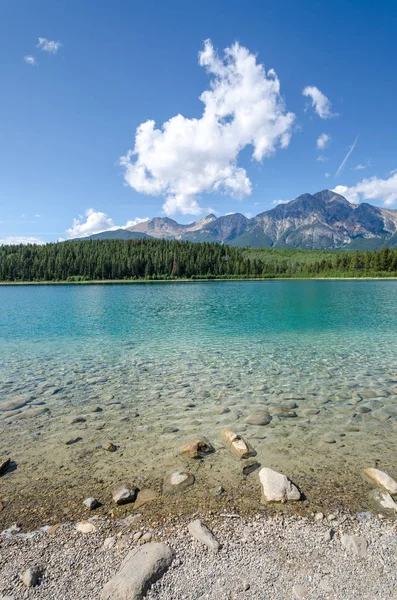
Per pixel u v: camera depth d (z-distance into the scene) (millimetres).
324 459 7477
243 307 44625
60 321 33438
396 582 4297
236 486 6441
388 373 14312
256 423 9516
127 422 9664
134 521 5480
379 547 4883
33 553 4867
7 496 6258
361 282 122250
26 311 44125
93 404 11102
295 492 6074
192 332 25609
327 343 20812
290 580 4332
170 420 9797
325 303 48000
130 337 23812
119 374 14578
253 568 4523
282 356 17594
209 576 4379
